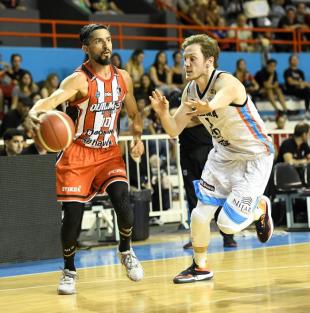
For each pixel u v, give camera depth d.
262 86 17.81
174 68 16.53
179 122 6.24
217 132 6.32
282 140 13.48
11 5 17.84
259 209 6.64
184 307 5.57
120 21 18.45
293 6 21.36
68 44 18.47
